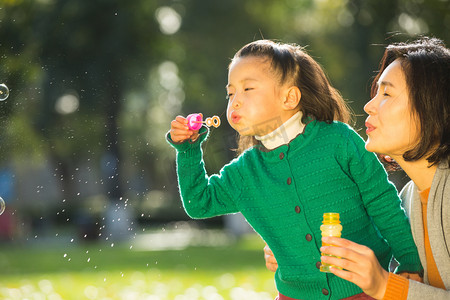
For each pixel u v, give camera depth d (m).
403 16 18.47
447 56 2.42
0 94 4.12
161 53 21.77
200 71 22.38
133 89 21.20
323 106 2.86
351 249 2.16
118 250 16.73
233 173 2.91
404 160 2.46
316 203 2.69
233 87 2.83
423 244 2.45
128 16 19.53
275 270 2.96
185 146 2.87
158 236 25.03
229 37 21.64
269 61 2.80
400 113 2.38
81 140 20.38
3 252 16.48
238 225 22.38
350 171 2.73
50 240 21.84
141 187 30.69
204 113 23.36
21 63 15.75
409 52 2.45
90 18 19.00
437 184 2.37
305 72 2.86
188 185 2.89
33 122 18.45
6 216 21.45
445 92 2.36
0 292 7.65
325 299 2.65
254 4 21.84
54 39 18.06
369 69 18.50
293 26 21.91
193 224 27.95
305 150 2.76
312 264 2.68
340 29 20.02
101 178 22.88
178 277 9.62
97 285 8.66
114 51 19.23
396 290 2.18
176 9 21.69
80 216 22.28
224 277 9.52
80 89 19.00
